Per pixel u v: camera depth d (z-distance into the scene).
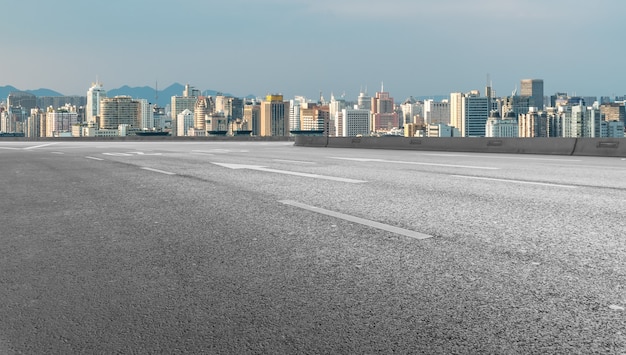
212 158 18.64
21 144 42.62
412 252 4.71
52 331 3.12
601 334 2.95
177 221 6.35
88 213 7.07
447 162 15.80
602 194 8.18
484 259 4.44
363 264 4.36
